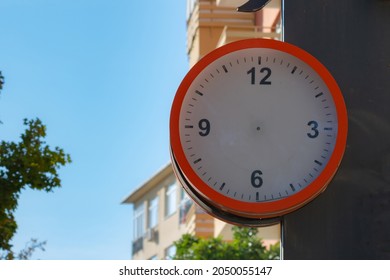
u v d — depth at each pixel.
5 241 13.69
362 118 6.79
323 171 6.53
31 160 13.77
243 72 6.73
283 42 6.71
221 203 6.52
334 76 6.88
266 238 28.73
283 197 6.54
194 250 25.98
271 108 6.68
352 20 6.94
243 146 6.63
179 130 6.65
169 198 51.06
